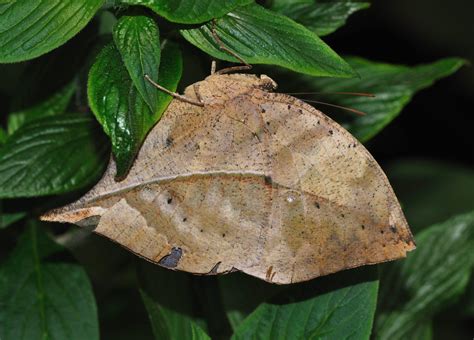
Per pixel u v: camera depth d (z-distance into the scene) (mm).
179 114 411
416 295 492
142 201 409
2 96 507
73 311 452
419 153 741
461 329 583
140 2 400
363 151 412
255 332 432
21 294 452
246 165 414
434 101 741
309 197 415
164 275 451
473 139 740
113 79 401
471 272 528
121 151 397
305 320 429
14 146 436
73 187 437
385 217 412
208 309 462
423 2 741
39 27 408
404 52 743
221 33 411
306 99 463
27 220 468
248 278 455
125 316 535
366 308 426
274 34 409
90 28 453
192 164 412
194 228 414
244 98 414
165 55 412
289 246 417
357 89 466
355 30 730
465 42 740
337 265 416
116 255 518
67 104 460
